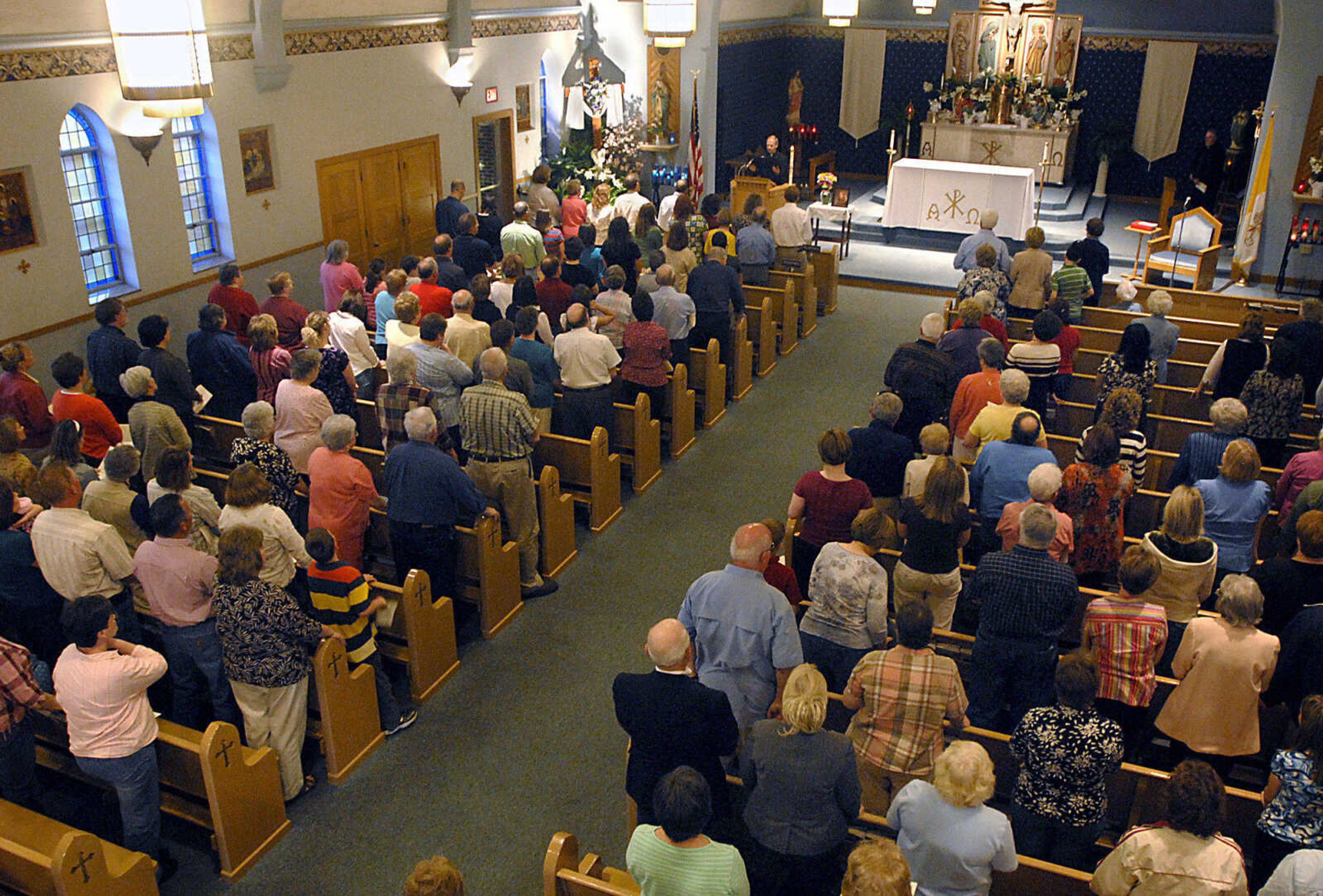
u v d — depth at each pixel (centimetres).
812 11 2030
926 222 1630
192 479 630
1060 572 453
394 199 1327
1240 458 552
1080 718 386
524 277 870
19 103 845
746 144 1992
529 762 559
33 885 407
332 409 671
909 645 408
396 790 538
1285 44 1305
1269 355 791
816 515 555
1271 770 414
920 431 725
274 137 1120
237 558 481
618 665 641
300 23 1113
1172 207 1814
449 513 606
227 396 783
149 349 743
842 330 1278
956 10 1922
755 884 422
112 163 940
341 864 490
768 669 445
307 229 1195
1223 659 445
